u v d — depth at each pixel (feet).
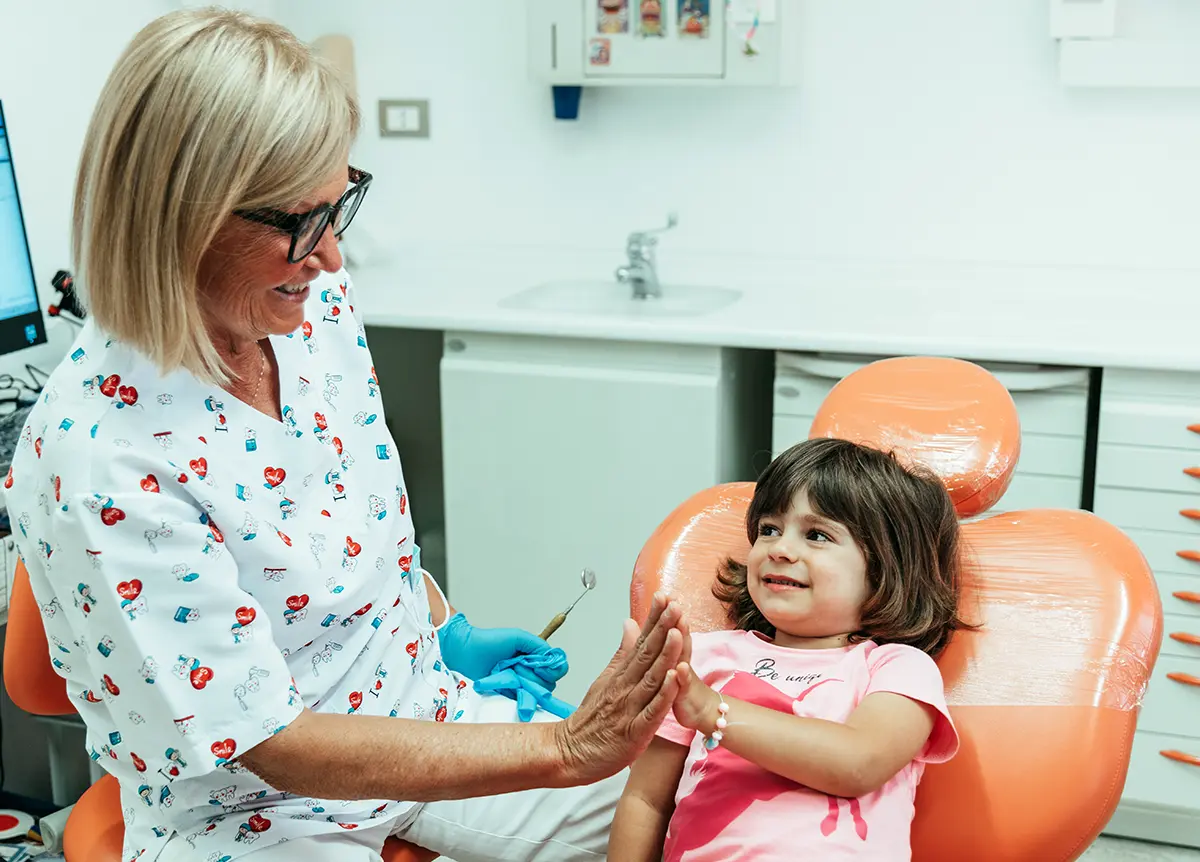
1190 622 7.22
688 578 4.97
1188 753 7.25
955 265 9.01
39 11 8.22
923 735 4.07
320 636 4.27
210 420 3.93
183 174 3.39
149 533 3.58
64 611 3.78
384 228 10.48
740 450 8.69
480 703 5.10
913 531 4.39
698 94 9.28
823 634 4.47
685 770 4.38
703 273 9.59
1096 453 7.54
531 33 9.15
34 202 8.30
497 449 8.55
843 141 9.05
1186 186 8.38
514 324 8.23
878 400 5.07
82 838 4.50
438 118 10.06
